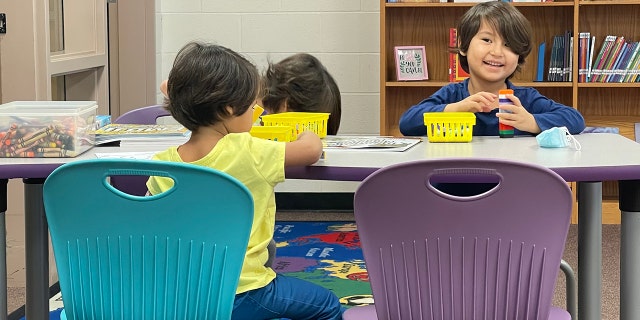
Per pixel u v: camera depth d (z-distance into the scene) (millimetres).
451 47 4629
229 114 1869
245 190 1573
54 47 4043
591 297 2225
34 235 2311
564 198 1576
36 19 3611
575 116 2477
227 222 1600
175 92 1865
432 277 1637
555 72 4613
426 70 4734
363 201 1617
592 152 2064
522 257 1612
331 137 2428
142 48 4812
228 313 1646
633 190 1925
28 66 3611
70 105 2199
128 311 1651
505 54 2689
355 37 4867
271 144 1849
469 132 2297
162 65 4969
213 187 1573
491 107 2467
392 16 4820
